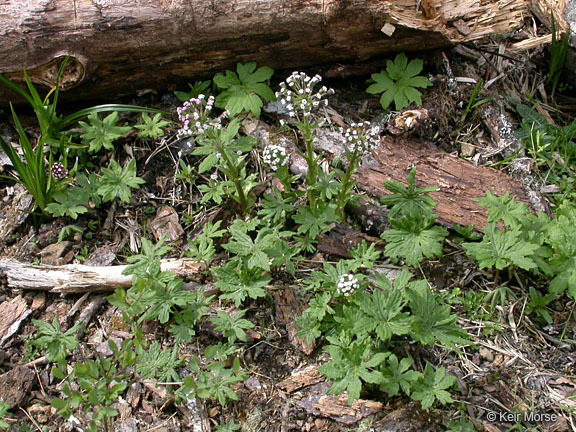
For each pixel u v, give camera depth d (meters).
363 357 0.91
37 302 1.06
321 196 1.07
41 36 1.12
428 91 1.24
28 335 1.03
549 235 1.05
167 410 0.96
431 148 1.18
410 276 1.00
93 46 1.15
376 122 1.22
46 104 1.14
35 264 1.09
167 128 1.23
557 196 1.17
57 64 1.16
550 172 1.22
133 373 0.99
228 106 1.18
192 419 0.94
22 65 1.15
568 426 0.93
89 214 1.16
